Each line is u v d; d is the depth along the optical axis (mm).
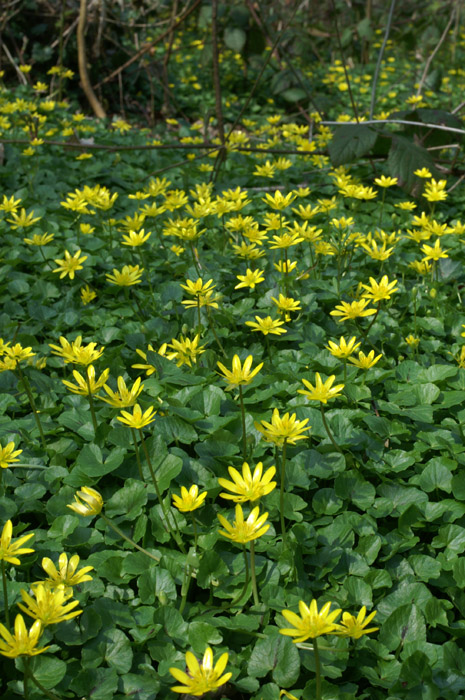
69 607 1567
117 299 3775
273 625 1926
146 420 2041
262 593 1987
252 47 10719
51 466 2443
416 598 2000
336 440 2512
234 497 1713
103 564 2062
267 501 2283
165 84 9469
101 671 1768
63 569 1769
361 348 3215
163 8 11859
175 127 10062
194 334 3152
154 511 2234
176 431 2533
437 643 1964
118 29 10203
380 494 2381
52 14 9773
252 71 11570
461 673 1812
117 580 2045
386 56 13961
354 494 2344
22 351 2502
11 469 2463
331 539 2188
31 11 9781
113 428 2508
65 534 2176
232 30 10422
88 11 9648
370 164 6152
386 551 2195
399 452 2508
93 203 4145
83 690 1735
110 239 4309
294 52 10508
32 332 3438
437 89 10906
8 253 4172
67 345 2381
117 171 6230
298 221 4980
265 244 4137
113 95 10164
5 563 2047
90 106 10031
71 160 6402
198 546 2129
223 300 3607
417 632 1886
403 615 1908
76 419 2654
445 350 3244
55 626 1801
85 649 1829
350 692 1759
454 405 2803
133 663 1852
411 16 14203
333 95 11273
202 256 4109
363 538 2162
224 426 2600
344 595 1995
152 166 6648
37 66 9914
